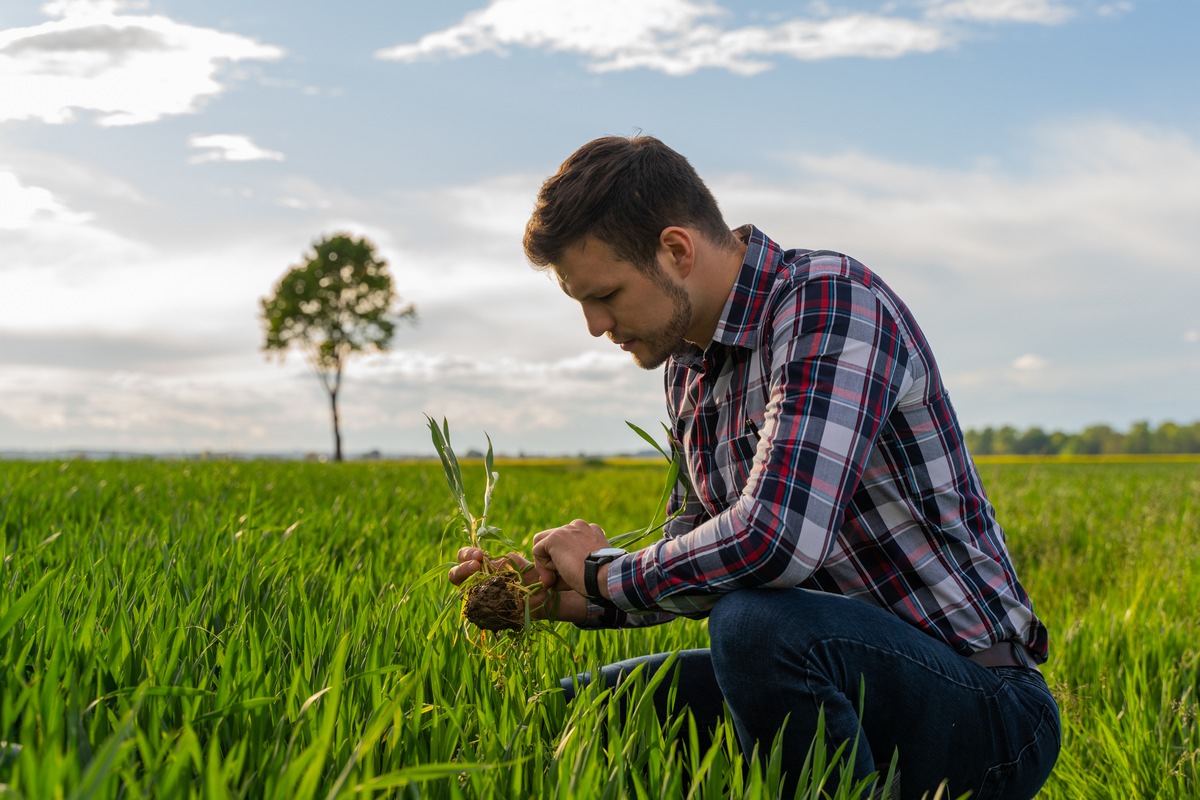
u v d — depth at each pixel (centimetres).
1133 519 821
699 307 212
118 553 345
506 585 228
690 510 251
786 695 196
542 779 166
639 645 327
